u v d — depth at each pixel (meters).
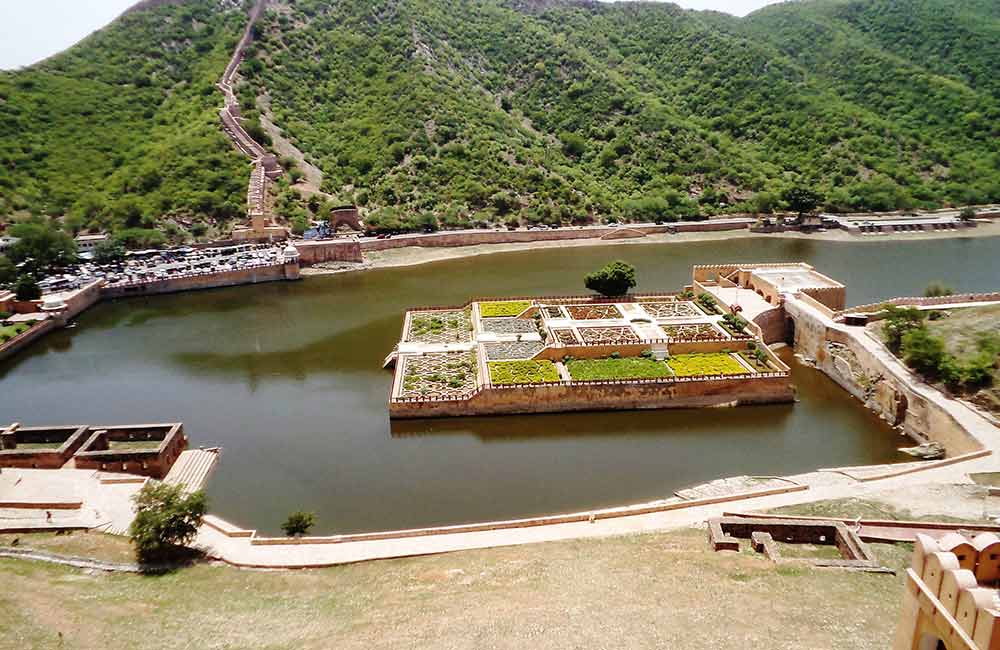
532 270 152.62
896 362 87.38
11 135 172.00
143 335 115.62
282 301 132.50
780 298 108.88
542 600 45.72
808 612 43.19
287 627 45.19
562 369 90.62
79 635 43.66
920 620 28.41
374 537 59.53
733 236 181.50
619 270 115.94
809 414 86.44
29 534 59.09
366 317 122.06
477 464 75.62
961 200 195.25
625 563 51.59
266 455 78.06
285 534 63.59
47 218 157.12
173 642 43.31
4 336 108.81
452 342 103.31
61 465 72.00
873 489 64.69
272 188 173.00
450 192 182.50
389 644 41.16
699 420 84.81
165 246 156.00
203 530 61.44
